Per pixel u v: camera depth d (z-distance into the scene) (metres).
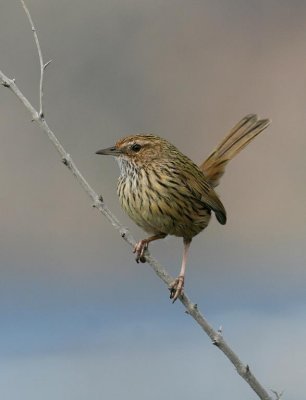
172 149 9.88
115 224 8.77
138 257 8.82
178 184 9.64
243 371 8.15
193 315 8.47
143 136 9.80
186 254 9.88
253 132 10.56
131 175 9.70
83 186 8.68
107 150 9.79
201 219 9.88
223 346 8.21
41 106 8.67
